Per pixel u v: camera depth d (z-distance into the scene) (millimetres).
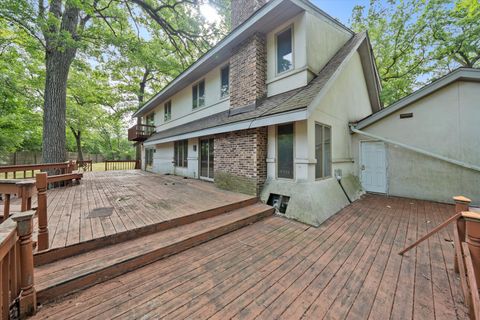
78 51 8773
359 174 7625
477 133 5387
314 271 2566
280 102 5160
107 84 17547
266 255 2967
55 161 7180
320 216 4402
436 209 5309
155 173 12547
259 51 6082
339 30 6969
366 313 1888
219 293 2145
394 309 1935
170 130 11875
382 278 2424
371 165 7375
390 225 4203
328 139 5965
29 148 19109
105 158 29438
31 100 12312
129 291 2154
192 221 3875
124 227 3180
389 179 6984
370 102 10578
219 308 1932
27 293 1759
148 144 13008
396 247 3234
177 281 2338
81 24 8352
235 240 3486
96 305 1943
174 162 11297
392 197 6766
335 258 2893
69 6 7066
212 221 3957
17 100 12180
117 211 4059
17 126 12883
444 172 5953
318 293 2160
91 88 15961
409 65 12531
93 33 7633
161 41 10836
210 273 2504
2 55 9633
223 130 5996
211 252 3053
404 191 6688
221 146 6836
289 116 4281
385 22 12109
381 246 3268
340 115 6797
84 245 2668
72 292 2096
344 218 4645
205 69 8633
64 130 7461
